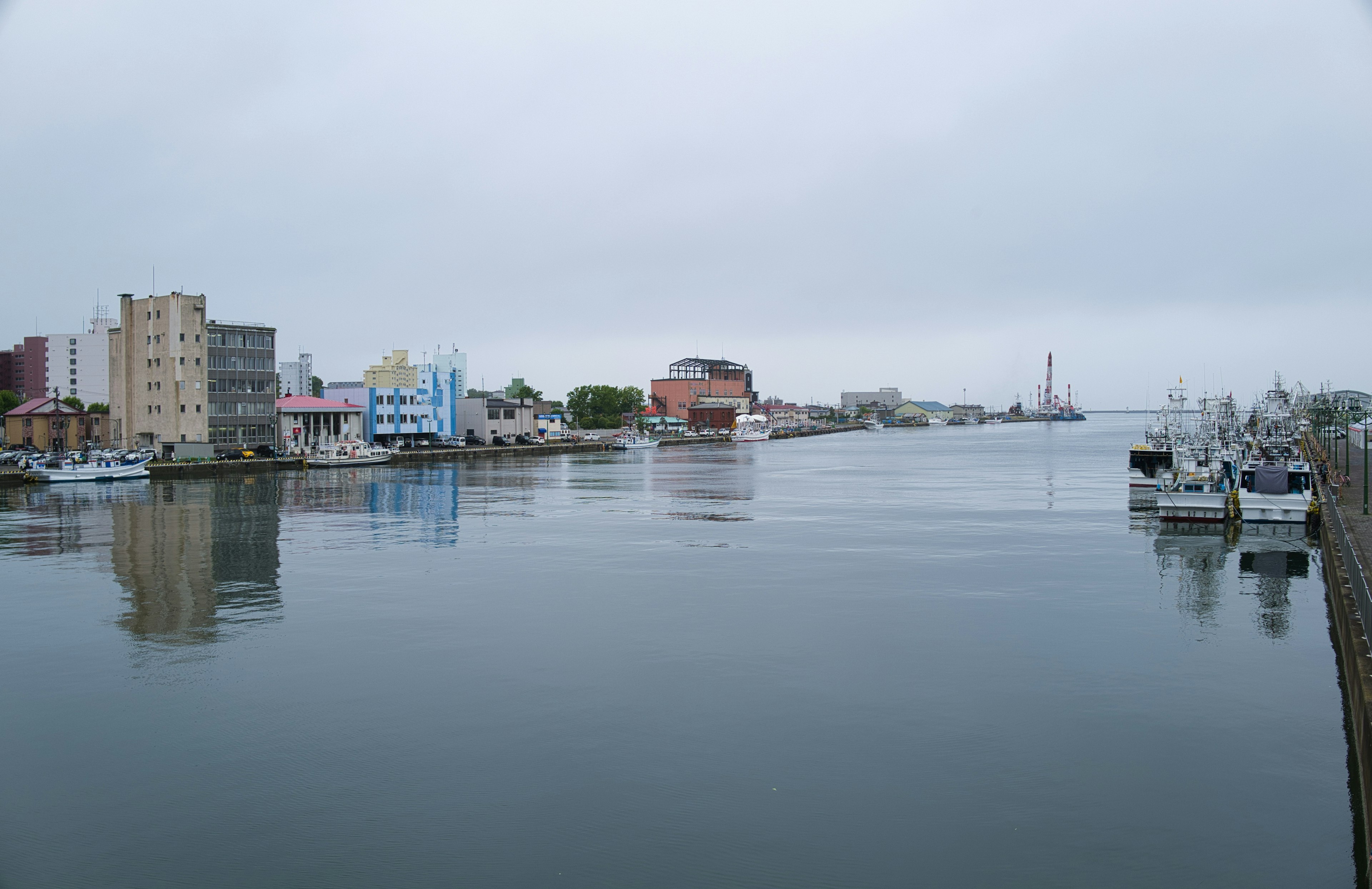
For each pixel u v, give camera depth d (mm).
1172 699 34844
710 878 23312
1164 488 86625
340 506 102250
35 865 24266
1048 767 28953
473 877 23484
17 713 34375
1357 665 31281
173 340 157500
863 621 46219
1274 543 70750
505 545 72500
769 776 28531
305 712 34094
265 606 50562
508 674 38062
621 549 69750
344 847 24906
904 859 23969
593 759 29828
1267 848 24328
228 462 151125
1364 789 25844
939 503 103750
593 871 23688
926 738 31203
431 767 29391
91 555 68438
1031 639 42812
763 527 82750
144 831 25875
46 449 179375
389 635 44156
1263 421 106688
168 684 37375
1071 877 23172
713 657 40094
